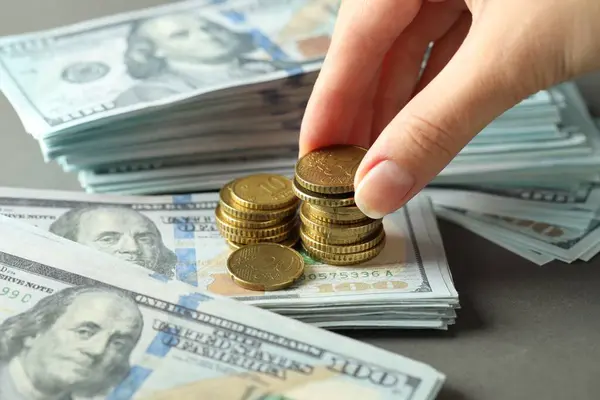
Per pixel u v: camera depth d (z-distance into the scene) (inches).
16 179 31.3
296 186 25.8
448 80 22.8
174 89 29.9
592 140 32.1
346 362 21.6
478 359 22.9
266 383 21.0
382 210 23.7
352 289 24.6
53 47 34.4
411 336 23.9
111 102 29.3
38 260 24.8
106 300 23.4
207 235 27.8
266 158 31.3
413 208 29.2
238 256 25.9
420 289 24.6
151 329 22.5
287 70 30.9
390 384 20.9
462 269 27.0
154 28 35.9
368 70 28.3
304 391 20.8
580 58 22.5
